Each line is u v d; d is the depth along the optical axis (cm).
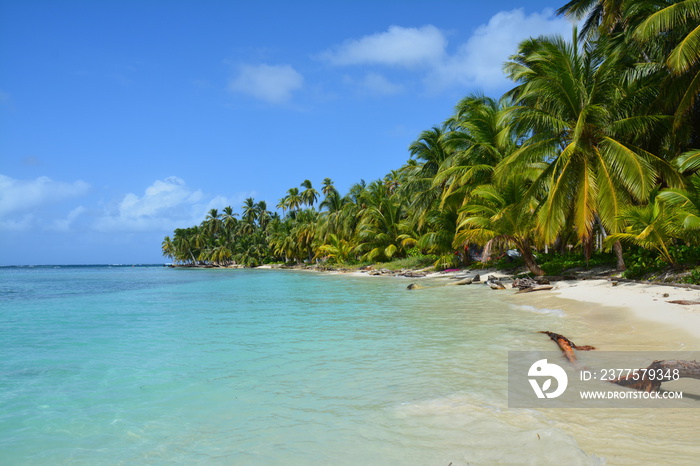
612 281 1636
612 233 1767
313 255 7944
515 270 2711
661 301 1147
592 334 856
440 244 3409
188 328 1100
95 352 824
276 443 401
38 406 523
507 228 2244
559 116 1991
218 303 1788
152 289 2869
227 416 477
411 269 4031
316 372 643
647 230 1510
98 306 1733
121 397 552
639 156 1730
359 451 376
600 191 1780
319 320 1205
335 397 527
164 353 805
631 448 354
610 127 1855
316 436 413
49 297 2278
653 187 1680
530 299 1526
